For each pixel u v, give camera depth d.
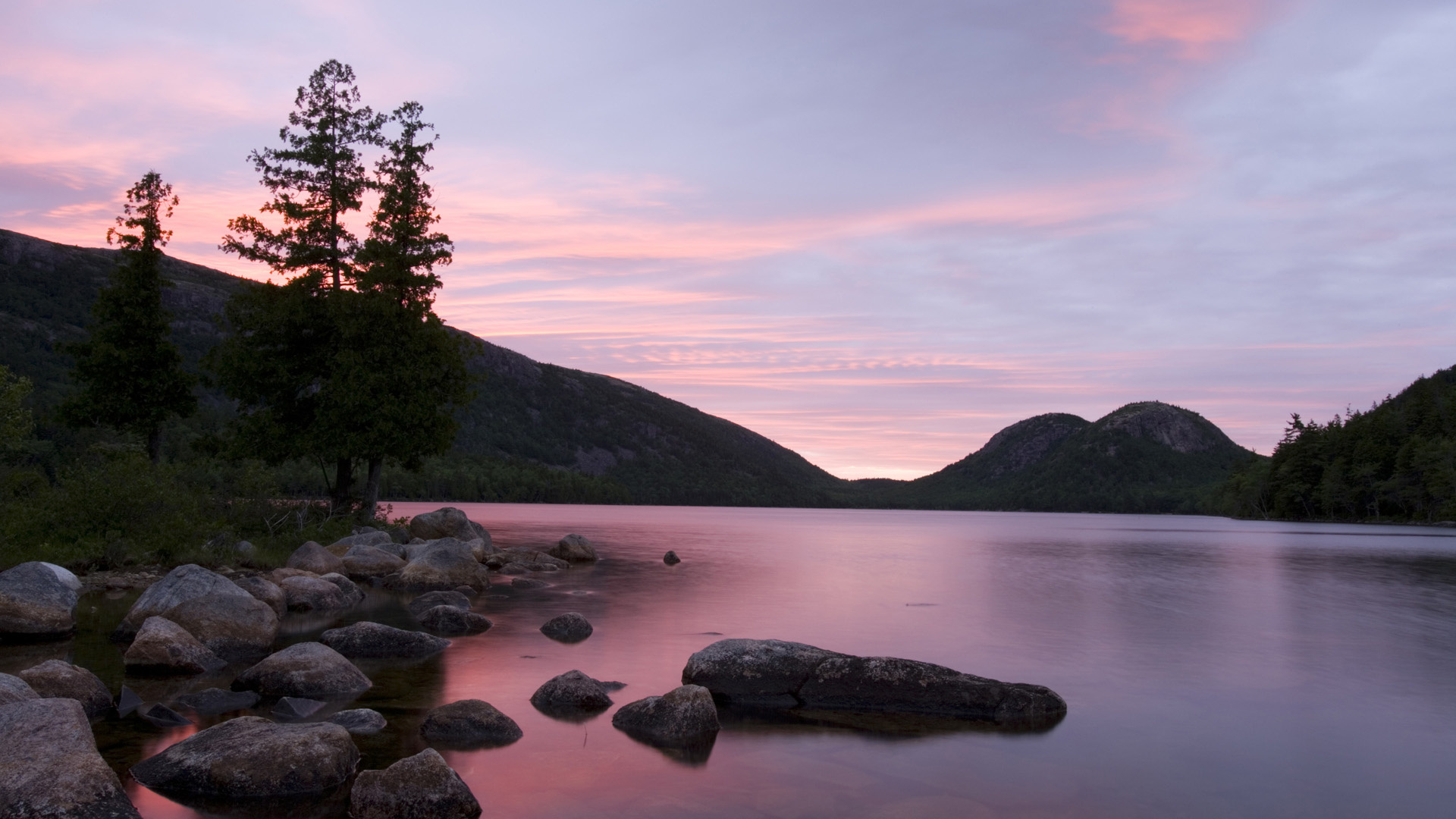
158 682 11.69
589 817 7.12
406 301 33.81
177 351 35.50
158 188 35.00
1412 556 47.88
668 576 29.44
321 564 24.19
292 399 33.16
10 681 8.65
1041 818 7.34
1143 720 10.74
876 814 7.34
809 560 39.97
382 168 34.56
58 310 147.50
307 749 7.87
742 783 8.08
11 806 6.17
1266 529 102.00
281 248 33.62
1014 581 30.19
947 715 10.84
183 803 7.27
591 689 10.95
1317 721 10.74
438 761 7.36
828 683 11.36
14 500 24.62
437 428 33.56
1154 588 27.94
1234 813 7.55
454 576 24.20
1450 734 10.18
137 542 22.88
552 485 171.88
